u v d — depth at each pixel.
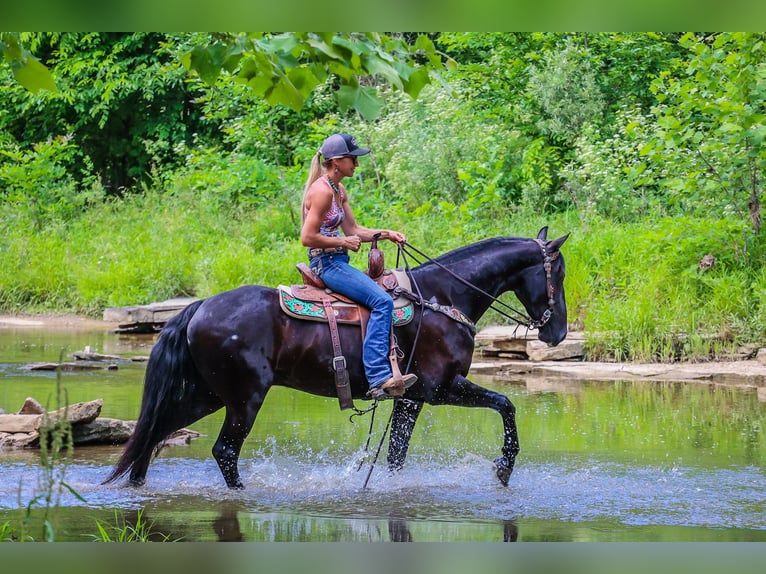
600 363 17.81
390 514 8.23
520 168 26.20
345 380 9.06
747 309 17.89
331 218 9.12
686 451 10.90
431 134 27.05
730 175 18.52
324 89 30.64
